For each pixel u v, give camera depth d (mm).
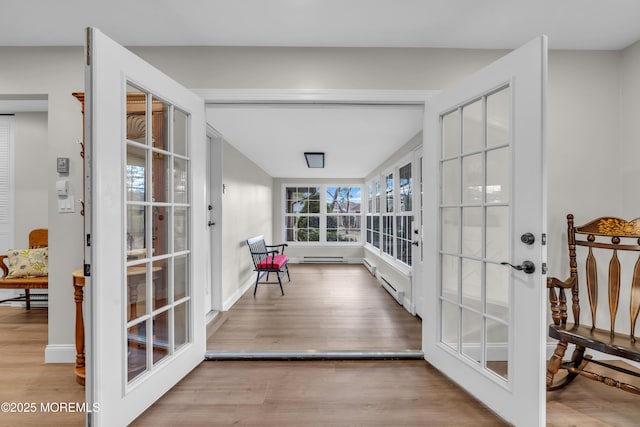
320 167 5566
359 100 2201
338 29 2000
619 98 2213
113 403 1465
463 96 1837
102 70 1412
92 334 1383
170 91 1838
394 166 4277
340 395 1790
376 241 5758
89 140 1378
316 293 4215
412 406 1691
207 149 3396
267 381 1940
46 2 1734
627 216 2170
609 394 1832
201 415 1615
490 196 1793
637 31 1995
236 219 3998
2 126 3559
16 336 2660
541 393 1426
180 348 1970
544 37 1405
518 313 1532
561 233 2201
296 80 2195
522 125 1509
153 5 1769
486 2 1743
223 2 1746
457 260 1937
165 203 1813
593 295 1912
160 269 1841
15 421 1579
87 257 1383
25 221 3545
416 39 2109
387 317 3178
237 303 3734
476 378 1746
